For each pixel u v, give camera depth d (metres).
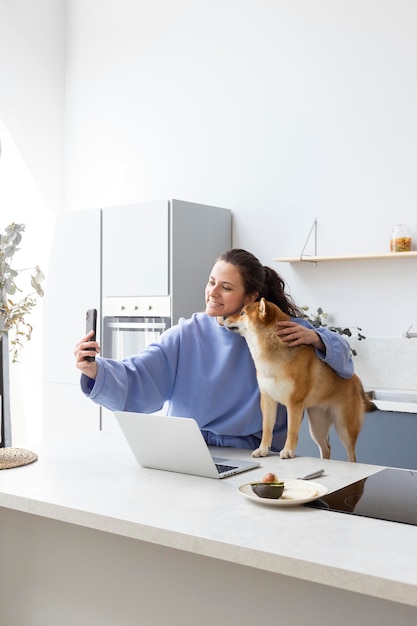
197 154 4.64
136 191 4.97
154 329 4.02
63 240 4.54
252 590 1.60
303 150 4.16
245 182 4.40
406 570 1.16
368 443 3.39
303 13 4.16
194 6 4.66
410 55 3.77
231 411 2.19
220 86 4.54
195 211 4.14
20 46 5.10
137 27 4.97
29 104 5.16
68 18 5.39
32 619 2.02
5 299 2.05
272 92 4.29
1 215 4.97
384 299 3.86
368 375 3.88
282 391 1.96
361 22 3.94
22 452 2.08
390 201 3.84
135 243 4.13
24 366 4.83
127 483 1.76
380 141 3.87
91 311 2.00
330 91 4.05
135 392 2.13
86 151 5.27
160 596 1.76
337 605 1.48
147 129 4.91
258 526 1.40
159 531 1.40
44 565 1.99
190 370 2.21
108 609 1.85
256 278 2.09
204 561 1.68
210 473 1.80
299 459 2.02
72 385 4.45
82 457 2.07
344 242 4.00
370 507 1.53
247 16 4.41
